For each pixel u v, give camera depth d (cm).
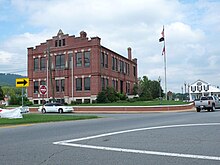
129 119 2083
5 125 1617
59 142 990
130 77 6384
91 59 4747
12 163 687
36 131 1314
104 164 670
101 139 1051
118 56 5706
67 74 4947
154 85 9106
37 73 5250
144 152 805
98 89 4681
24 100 5081
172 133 1177
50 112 3847
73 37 4950
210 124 1522
